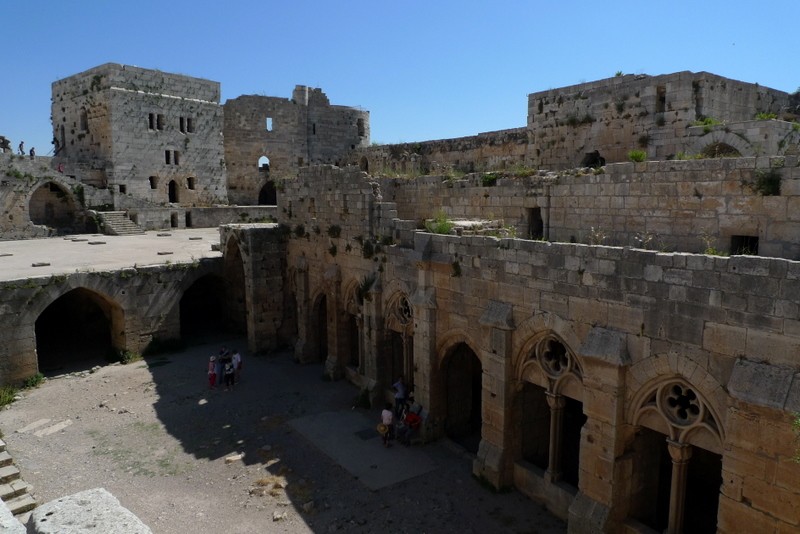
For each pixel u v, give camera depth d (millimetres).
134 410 26266
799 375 11758
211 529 17125
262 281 34406
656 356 14297
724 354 12992
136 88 60781
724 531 13094
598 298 15602
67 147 64625
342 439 23031
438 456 21531
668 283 13906
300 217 32906
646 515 16297
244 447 22547
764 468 12289
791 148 25156
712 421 13516
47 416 25656
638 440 15648
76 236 53469
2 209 51031
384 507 18203
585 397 15883
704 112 28000
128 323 33594
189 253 40625
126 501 18641
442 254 21109
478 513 17812
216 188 68312
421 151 51406
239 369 29891
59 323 40438
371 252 26266
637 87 29703
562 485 17641
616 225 22359
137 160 61125
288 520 17594
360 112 79938
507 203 26734
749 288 12445
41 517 7898
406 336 24922
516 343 18250
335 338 29828
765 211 18094
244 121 71062
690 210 20031
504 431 18828
